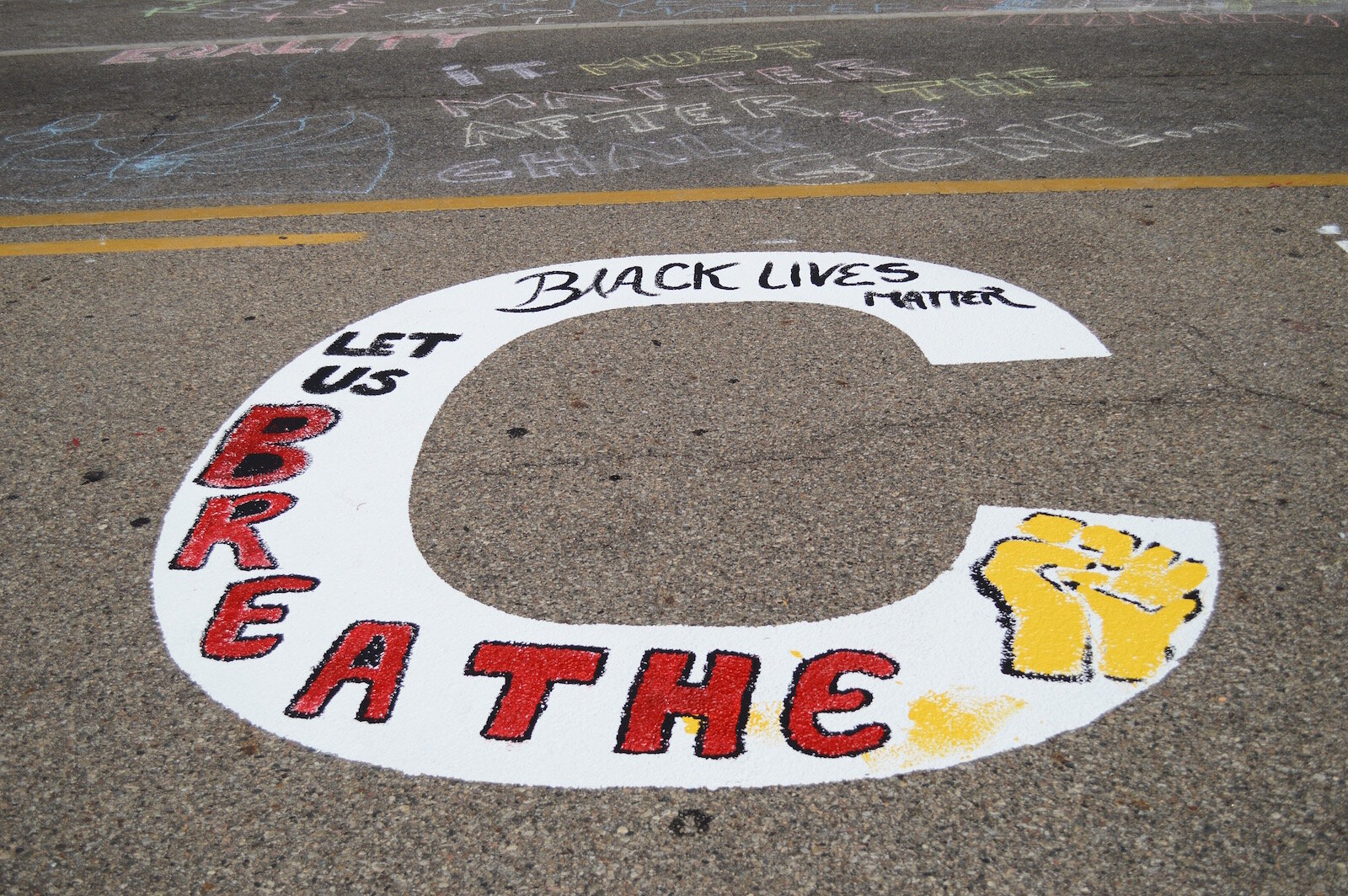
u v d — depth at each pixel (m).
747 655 2.48
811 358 3.75
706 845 2.07
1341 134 5.87
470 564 2.81
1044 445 3.21
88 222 5.28
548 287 4.37
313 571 2.81
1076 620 2.55
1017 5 9.34
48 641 2.61
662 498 3.04
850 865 2.02
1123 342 3.79
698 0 9.95
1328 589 2.62
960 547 2.79
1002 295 4.17
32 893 2.02
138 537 2.96
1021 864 2.01
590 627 2.58
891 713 2.33
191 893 2.02
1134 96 6.68
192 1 10.63
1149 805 2.11
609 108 6.84
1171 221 4.82
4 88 7.69
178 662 2.54
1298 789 2.12
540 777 2.22
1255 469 3.06
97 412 3.60
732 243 4.73
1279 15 8.63
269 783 2.23
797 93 6.99
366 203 5.40
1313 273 4.27
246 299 4.37
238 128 6.68
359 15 9.78
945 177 5.47
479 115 6.79
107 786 2.24
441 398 3.60
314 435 3.41
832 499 3.00
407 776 2.23
